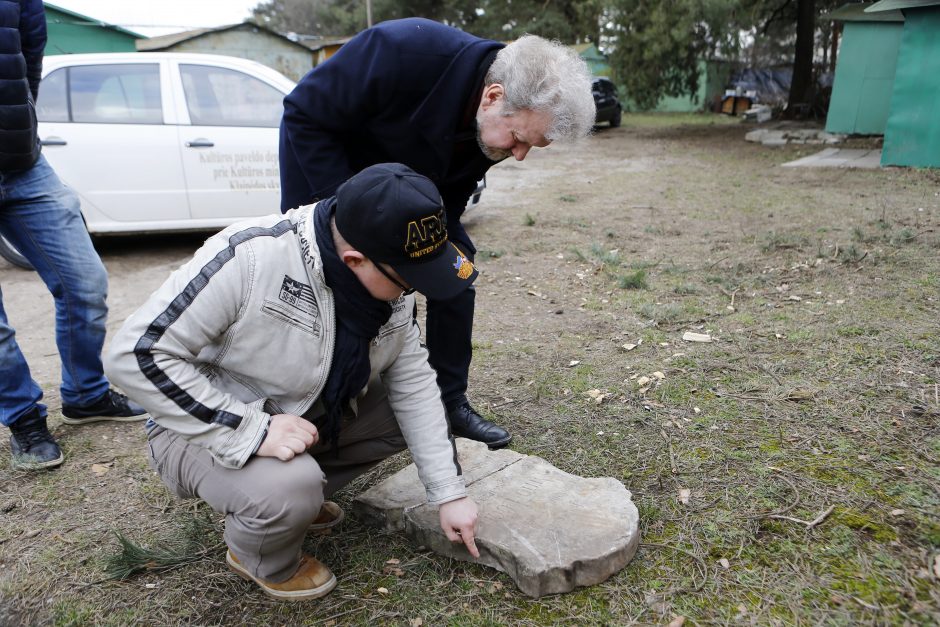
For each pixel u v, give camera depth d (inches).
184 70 219.1
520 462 90.2
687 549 76.0
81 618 70.4
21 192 96.9
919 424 97.8
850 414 101.8
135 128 212.5
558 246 229.1
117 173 210.7
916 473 86.3
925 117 355.3
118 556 77.9
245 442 60.9
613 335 143.3
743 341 133.1
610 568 72.0
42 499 91.9
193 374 59.2
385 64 74.7
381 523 83.4
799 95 682.8
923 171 346.9
